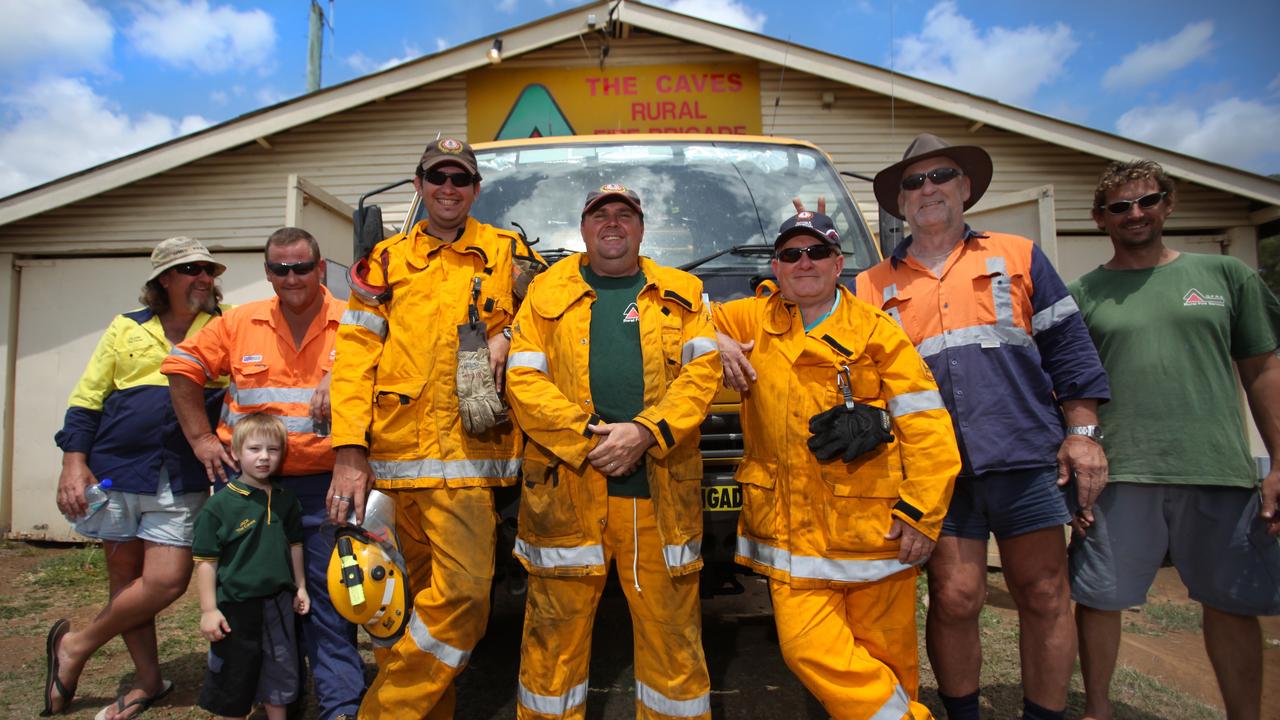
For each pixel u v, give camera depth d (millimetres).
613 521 2627
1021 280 2832
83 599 5617
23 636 4719
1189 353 2965
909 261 2959
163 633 4609
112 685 3869
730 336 2855
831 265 2600
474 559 2633
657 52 8367
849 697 2449
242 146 8000
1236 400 2967
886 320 2623
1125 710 3504
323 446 3166
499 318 2797
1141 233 3043
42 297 7770
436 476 2656
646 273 2725
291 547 3125
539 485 2592
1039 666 2801
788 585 2549
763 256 3799
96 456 3389
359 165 8156
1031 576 2779
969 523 2793
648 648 2615
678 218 3996
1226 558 2889
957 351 2789
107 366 3408
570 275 2699
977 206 6148
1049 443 2756
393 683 2652
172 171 7938
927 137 2971
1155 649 4363
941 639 2852
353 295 2777
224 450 3238
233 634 2998
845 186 4375
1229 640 2975
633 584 2611
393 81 7969
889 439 2465
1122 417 3039
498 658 4121
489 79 8273
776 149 4500
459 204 2793
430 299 2748
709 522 3012
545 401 2498
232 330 3291
